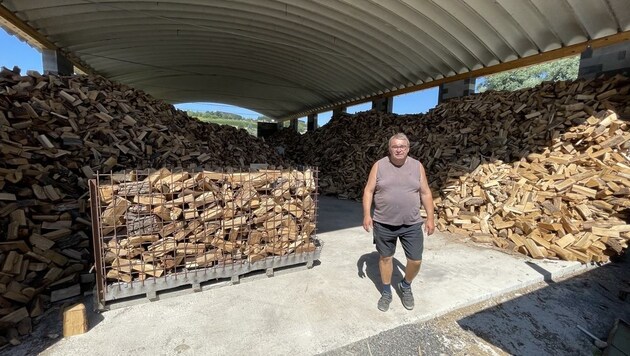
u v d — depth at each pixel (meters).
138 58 11.27
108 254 2.50
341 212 6.55
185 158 5.33
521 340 2.39
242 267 3.01
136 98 6.08
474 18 6.50
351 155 9.50
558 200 4.19
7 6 6.41
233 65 13.06
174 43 10.17
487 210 4.80
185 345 2.14
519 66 7.39
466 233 4.82
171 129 6.12
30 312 2.41
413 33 7.77
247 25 8.70
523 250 4.04
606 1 4.96
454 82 9.23
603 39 5.72
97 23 7.96
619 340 2.10
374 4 6.79
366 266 3.59
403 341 2.29
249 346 2.15
